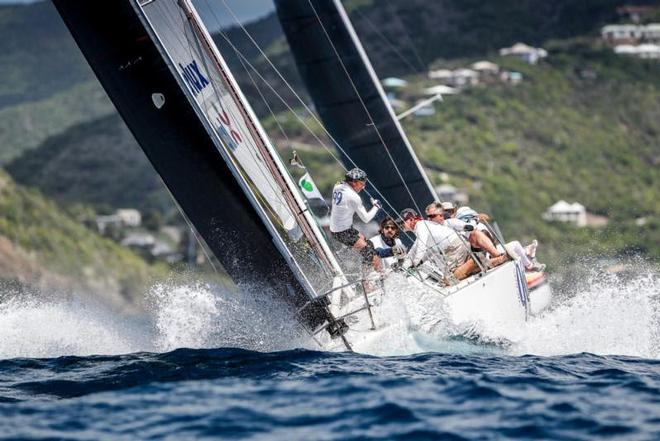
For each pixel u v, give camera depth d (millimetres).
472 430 20438
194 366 26703
